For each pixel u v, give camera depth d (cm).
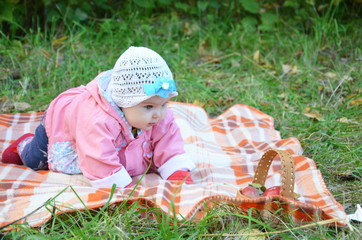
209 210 208
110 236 187
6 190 219
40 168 260
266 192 215
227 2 514
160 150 246
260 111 337
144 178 243
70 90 249
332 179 253
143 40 454
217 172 258
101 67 390
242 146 297
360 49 439
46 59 401
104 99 226
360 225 204
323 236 192
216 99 365
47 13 466
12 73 386
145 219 206
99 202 206
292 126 325
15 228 192
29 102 351
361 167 256
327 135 295
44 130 247
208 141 302
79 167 240
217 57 451
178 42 464
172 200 192
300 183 240
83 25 481
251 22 493
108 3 511
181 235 188
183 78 382
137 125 228
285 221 205
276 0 525
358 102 341
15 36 445
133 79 216
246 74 404
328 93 373
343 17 505
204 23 512
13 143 267
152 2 501
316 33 452
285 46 455
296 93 373
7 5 436
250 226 192
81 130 228
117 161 228
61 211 198
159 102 221
